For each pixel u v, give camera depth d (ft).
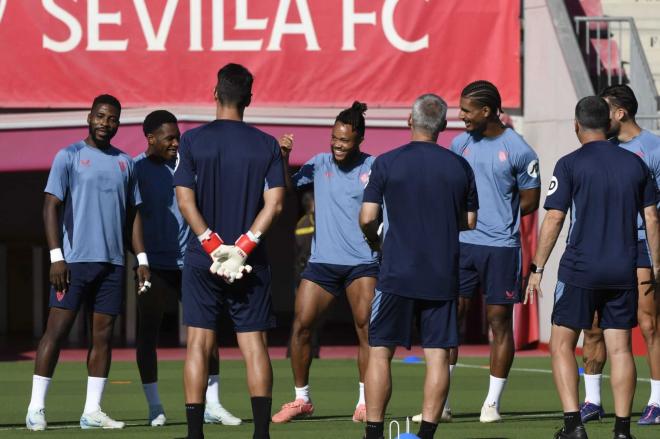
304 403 105.19
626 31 233.14
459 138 104.58
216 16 177.58
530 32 182.91
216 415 100.58
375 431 78.38
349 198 102.83
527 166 102.01
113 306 97.76
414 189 77.41
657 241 84.79
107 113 96.99
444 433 93.15
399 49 178.81
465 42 179.32
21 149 166.61
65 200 97.14
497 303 102.17
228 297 77.20
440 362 78.23
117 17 177.27
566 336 83.41
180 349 189.57
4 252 222.28
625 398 83.56
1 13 176.76
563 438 82.84
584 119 84.12
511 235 102.58
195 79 177.68
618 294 83.10
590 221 82.58
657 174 102.58
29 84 176.96
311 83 178.91
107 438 89.76
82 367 160.04
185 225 101.65
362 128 102.63
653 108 185.47
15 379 144.36
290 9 178.50
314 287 103.91
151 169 101.55
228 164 76.28
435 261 77.41
